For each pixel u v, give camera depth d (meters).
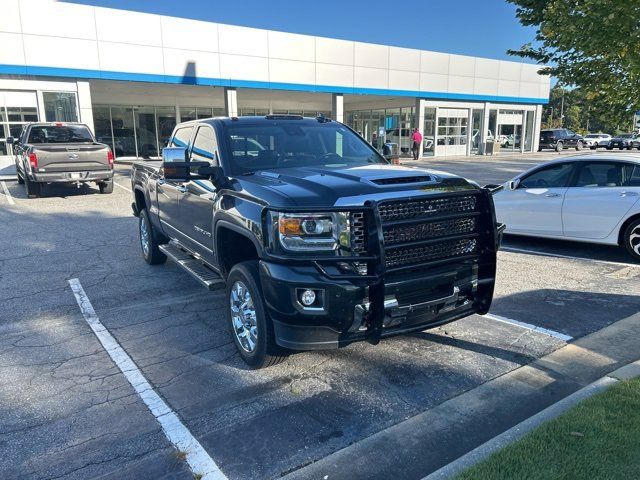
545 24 4.06
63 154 14.22
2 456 3.19
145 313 5.68
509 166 26.67
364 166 4.79
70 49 20.66
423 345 4.77
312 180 4.00
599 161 8.02
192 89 28.44
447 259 3.94
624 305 5.78
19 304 6.00
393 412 3.66
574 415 3.32
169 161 4.53
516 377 4.13
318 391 3.96
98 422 3.56
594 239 8.01
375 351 4.65
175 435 3.40
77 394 3.94
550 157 34.94
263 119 5.47
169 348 4.77
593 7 3.67
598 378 4.11
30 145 14.20
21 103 20.39
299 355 4.60
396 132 37.19
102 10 21.16
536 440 3.07
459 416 3.59
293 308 3.56
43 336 5.07
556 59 4.60
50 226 10.79
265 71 25.62
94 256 8.24
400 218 3.71
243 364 4.43
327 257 3.53
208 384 4.09
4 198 14.81
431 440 3.32
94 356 4.61
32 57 19.94
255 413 3.66
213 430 3.46
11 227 10.69
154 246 7.38
